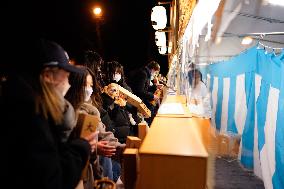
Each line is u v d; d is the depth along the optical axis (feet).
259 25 14.74
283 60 7.84
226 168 9.97
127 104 15.02
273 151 8.52
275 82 8.32
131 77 20.43
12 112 4.10
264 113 9.17
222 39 17.87
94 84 9.25
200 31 9.41
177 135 5.53
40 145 4.04
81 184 5.93
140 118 15.62
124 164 5.18
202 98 9.36
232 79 12.22
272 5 10.37
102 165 9.12
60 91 4.99
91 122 5.68
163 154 4.19
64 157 4.67
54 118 4.63
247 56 10.69
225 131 12.80
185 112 9.11
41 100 4.42
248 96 10.75
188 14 10.34
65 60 4.95
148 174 4.24
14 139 4.00
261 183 9.25
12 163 4.00
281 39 17.83
